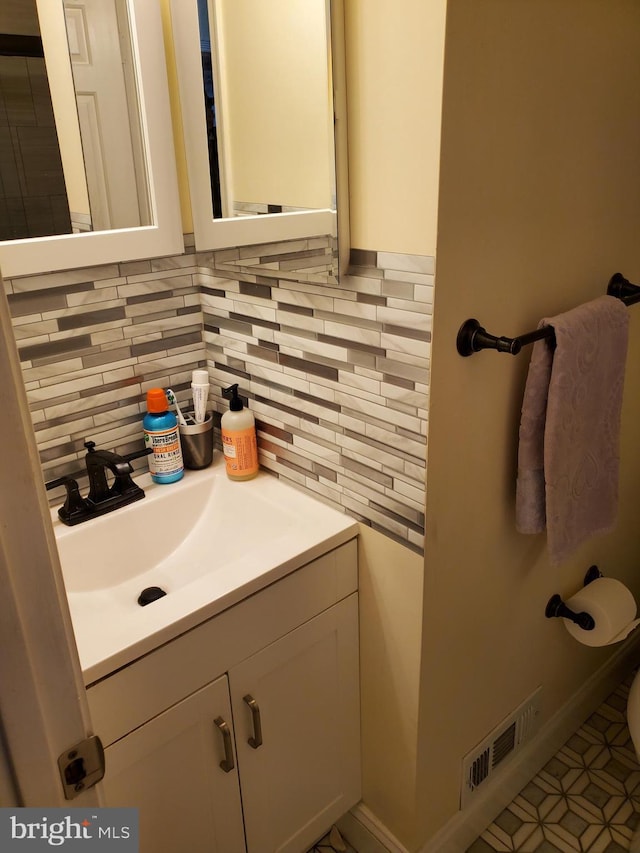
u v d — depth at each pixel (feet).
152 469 4.50
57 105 3.38
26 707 1.66
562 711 5.67
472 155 3.00
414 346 3.27
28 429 1.50
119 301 4.23
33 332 3.92
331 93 3.06
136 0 3.35
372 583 4.09
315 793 4.53
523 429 3.73
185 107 3.61
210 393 4.92
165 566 4.39
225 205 3.76
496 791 5.10
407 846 4.66
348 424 3.83
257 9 3.22
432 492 3.51
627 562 5.75
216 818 3.90
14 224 3.42
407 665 4.04
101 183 3.62
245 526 4.40
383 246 3.24
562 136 3.44
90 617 3.30
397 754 4.41
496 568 4.25
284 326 4.02
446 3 2.63
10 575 1.54
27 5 3.20
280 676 3.92
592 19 3.32
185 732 3.52
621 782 5.42
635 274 4.49
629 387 4.74
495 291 3.41
